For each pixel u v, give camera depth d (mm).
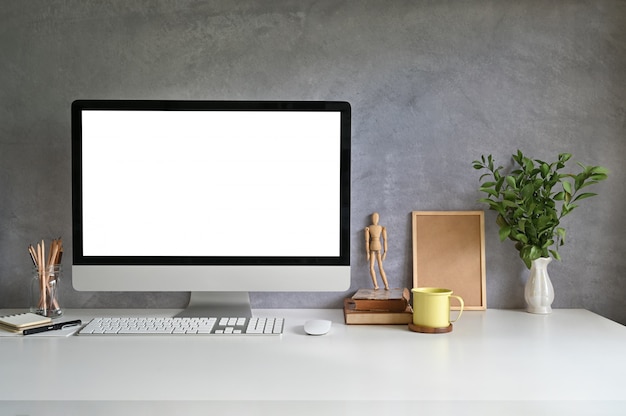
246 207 1622
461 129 1824
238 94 1817
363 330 1535
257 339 1439
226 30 1813
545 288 1724
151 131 1612
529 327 1566
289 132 1619
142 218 1616
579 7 1816
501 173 1830
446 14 1817
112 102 1604
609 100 1822
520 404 1032
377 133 1824
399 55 1817
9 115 1820
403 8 1814
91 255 1615
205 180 1617
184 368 1203
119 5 1812
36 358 1274
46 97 1817
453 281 1812
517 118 1823
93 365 1224
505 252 1833
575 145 1824
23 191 1825
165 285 1618
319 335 1475
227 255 1622
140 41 1812
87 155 1608
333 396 1043
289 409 1031
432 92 1821
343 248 1624
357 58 1816
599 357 1285
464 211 1823
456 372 1178
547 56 1822
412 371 1185
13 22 1812
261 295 1826
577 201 1833
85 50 1812
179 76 1817
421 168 1825
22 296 1834
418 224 1822
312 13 1813
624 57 1817
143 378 1141
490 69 1821
